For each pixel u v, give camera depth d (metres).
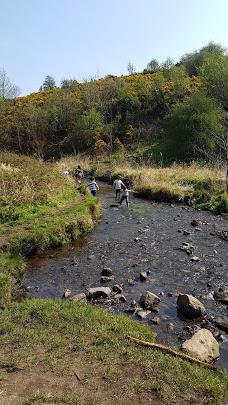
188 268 11.07
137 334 6.44
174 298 9.05
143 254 12.56
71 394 4.85
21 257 12.07
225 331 7.46
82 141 54.06
